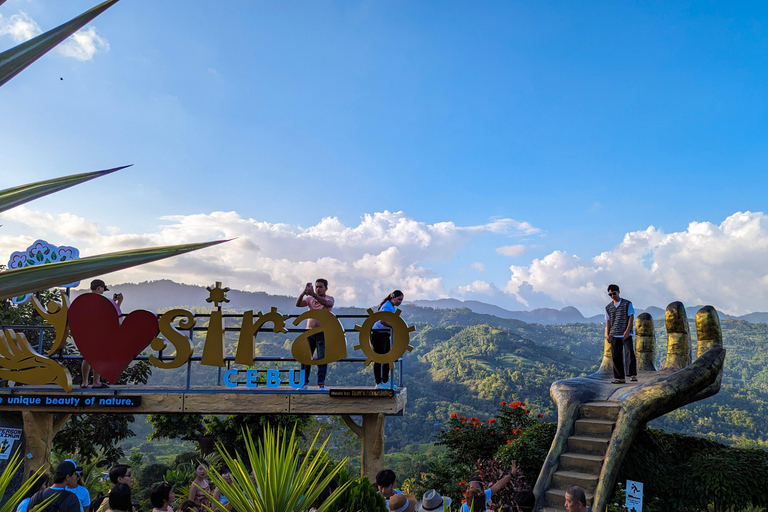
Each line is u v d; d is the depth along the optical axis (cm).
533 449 1029
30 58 100
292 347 902
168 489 535
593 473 862
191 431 1891
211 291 920
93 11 105
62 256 1173
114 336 885
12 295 91
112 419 1727
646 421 927
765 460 951
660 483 964
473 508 539
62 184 109
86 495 585
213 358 909
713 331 1133
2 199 100
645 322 1328
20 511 519
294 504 321
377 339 919
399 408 897
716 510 912
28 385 934
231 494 328
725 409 18275
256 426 1723
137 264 102
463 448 1297
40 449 894
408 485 1435
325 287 914
